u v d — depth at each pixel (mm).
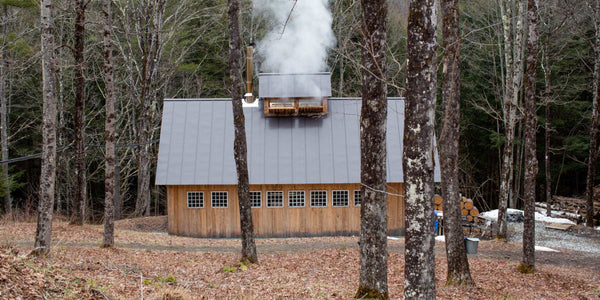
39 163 36250
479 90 36344
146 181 31594
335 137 24797
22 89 33656
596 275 15680
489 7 29438
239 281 12570
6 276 8141
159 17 28750
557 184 35875
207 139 24641
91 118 34031
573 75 33875
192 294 10602
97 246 16203
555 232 24422
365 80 10297
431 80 7363
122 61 34062
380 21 10141
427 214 7398
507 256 18781
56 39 30609
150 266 13625
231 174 23594
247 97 26844
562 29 28688
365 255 10422
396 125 25516
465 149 39156
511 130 21875
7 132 32062
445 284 13586
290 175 23609
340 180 23578
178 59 31547
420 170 7391
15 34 23219
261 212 23891
